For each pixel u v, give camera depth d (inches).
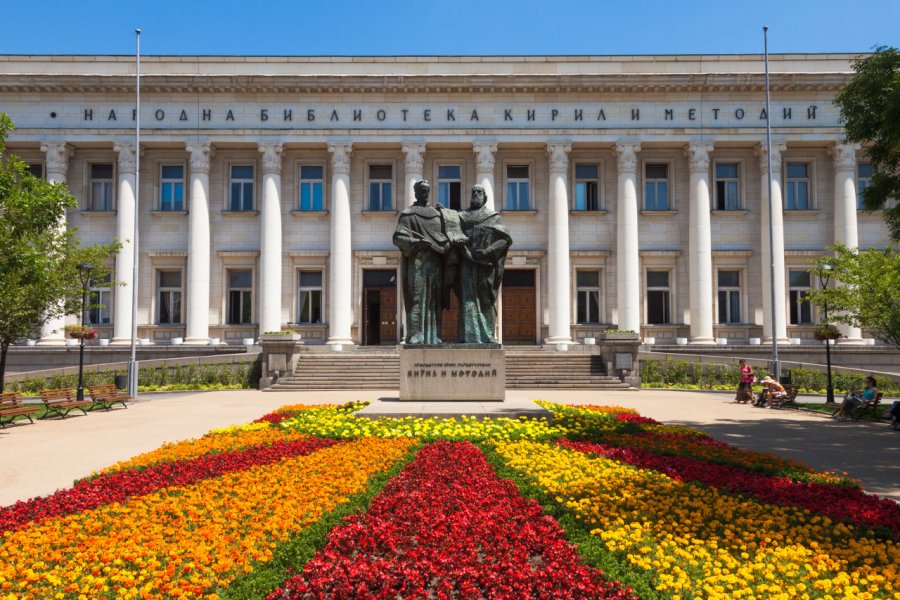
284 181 1533.0
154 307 1507.1
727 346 1407.5
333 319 1469.0
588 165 1563.7
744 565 224.2
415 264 620.4
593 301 1549.0
